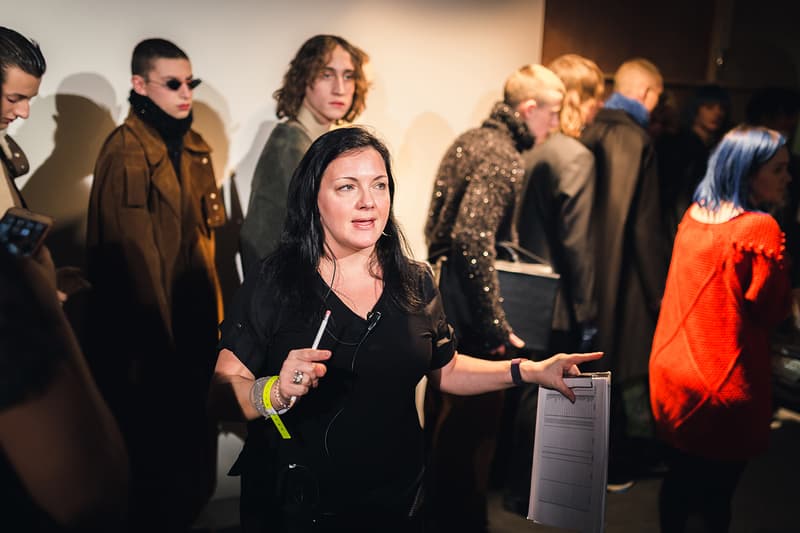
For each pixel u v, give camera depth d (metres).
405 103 2.91
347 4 2.74
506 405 3.12
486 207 2.31
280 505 1.45
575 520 1.43
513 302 2.46
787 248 3.59
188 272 2.38
